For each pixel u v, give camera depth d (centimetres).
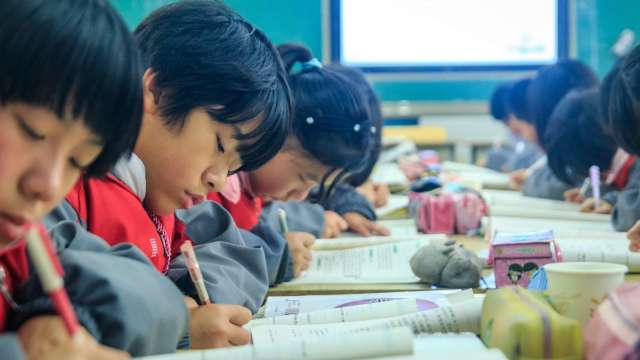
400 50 305
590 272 69
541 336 59
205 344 75
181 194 88
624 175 172
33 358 52
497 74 306
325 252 130
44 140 51
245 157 88
